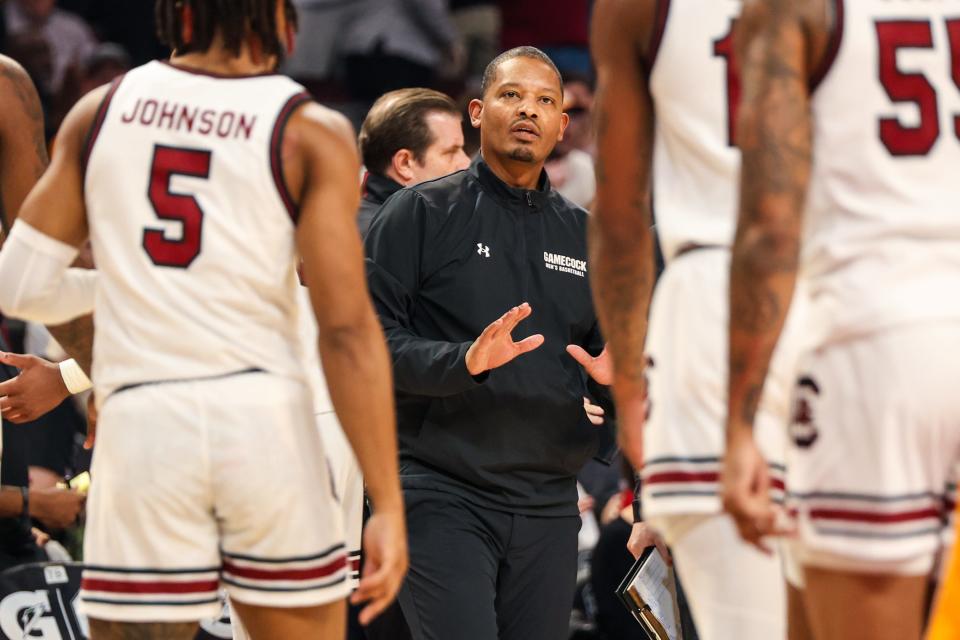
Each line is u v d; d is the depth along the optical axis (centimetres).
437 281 1370
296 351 952
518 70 1400
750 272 755
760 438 841
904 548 766
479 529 1348
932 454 774
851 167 790
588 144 2719
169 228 918
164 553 916
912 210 782
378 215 1393
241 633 1187
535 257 1392
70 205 955
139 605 916
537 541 1374
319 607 941
